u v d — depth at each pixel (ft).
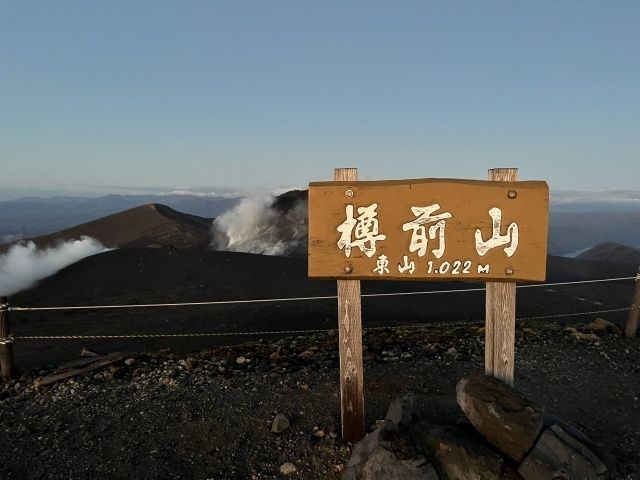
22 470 14.85
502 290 13.88
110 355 25.59
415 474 11.42
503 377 14.11
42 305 49.98
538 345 25.36
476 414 12.89
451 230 13.58
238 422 17.29
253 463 14.79
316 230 14.05
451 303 47.57
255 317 41.52
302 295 53.52
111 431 17.08
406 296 50.34
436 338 27.68
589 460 12.23
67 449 15.96
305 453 15.10
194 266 65.51
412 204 13.67
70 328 41.65
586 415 17.31
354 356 14.85
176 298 52.06
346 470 12.76
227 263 67.87
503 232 13.43
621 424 16.67
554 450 12.15
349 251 13.98
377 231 13.84
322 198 13.94
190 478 14.19
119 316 45.34
